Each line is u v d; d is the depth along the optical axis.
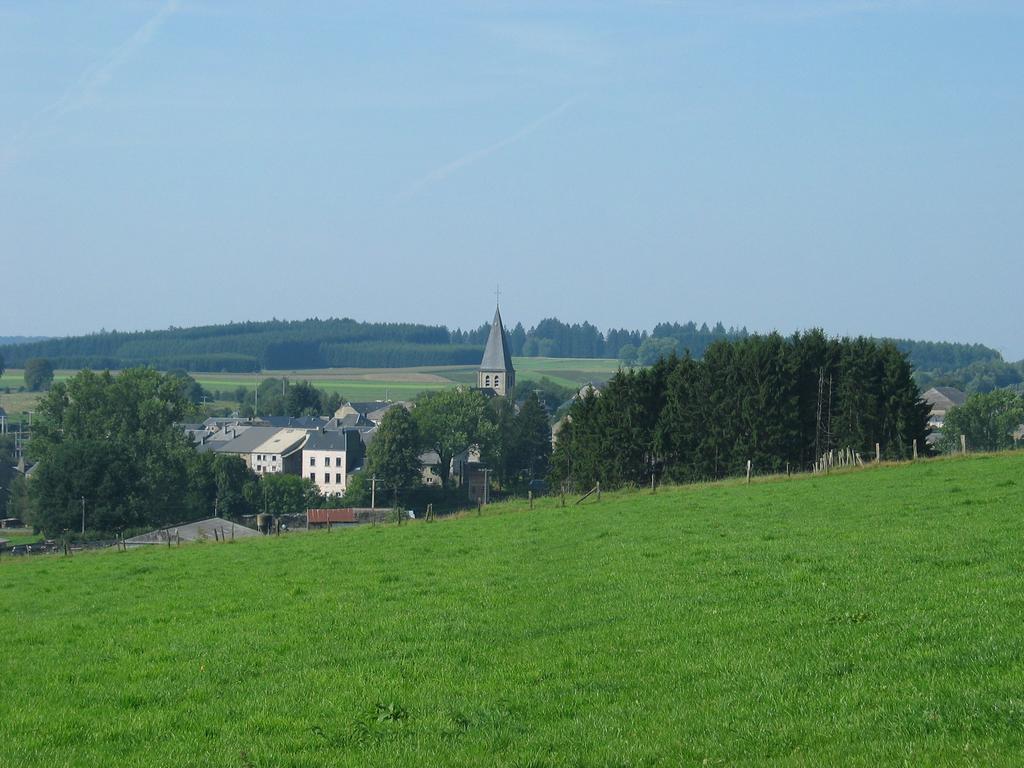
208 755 18.12
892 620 22.69
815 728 16.41
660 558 35.81
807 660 20.45
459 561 40.81
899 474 59.44
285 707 20.98
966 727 15.36
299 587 36.78
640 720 18.12
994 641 19.67
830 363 103.19
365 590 35.09
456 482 191.12
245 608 33.50
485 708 19.80
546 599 30.33
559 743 17.31
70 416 142.00
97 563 54.22
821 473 68.06
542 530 50.06
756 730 16.67
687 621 25.33
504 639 25.64
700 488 67.62
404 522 65.50
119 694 23.06
